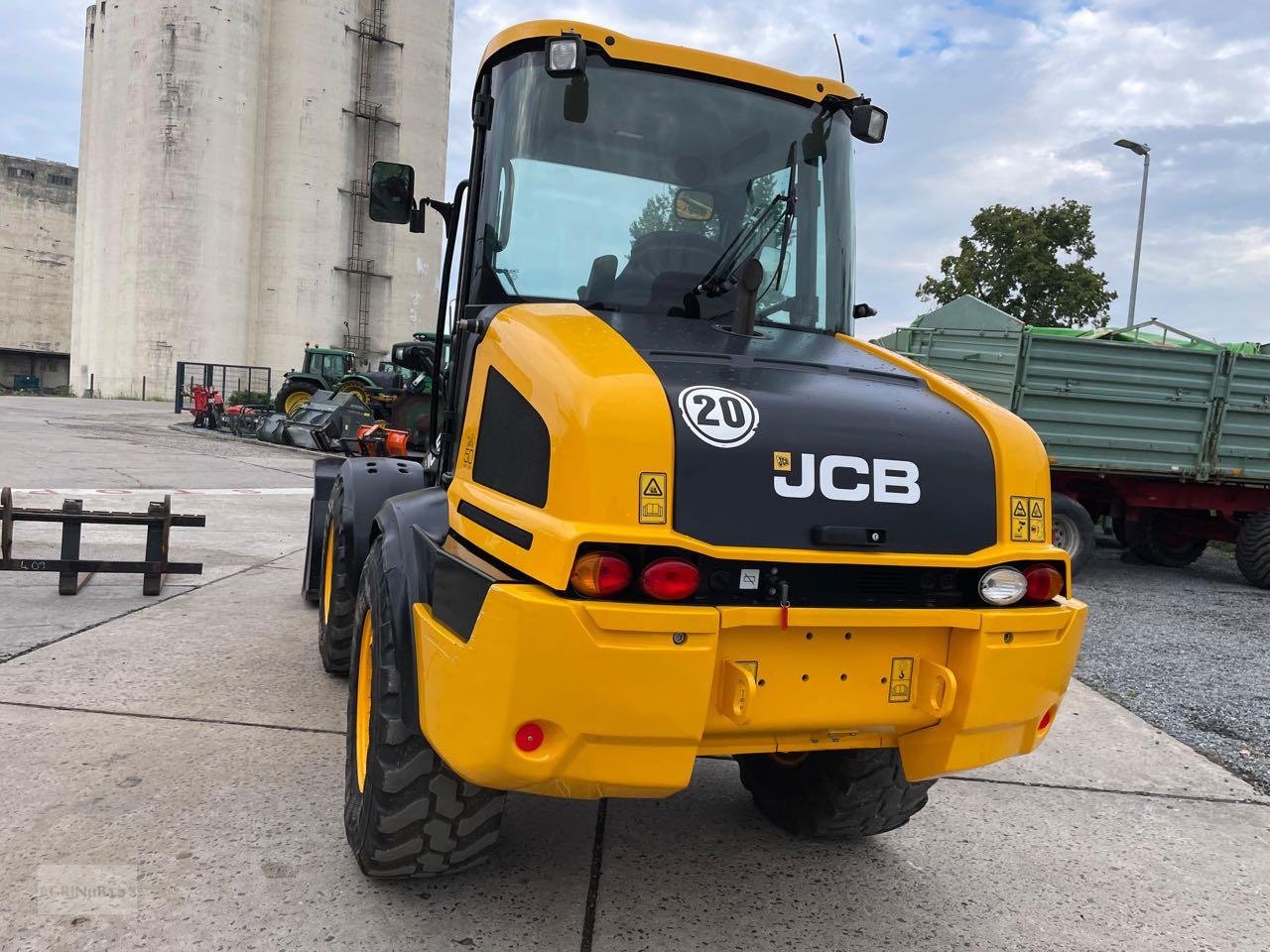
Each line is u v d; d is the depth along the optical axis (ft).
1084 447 32.58
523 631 7.43
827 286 11.98
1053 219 82.64
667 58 11.38
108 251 158.61
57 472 46.65
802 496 8.16
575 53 10.69
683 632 7.55
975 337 33.63
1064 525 33.55
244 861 10.31
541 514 7.89
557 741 7.63
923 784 10.97
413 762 8.99
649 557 7.64
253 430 82.23
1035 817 13.19
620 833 11.84
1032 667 8.70
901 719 8.68
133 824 10.99
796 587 8.16
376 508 15.47
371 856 9.35
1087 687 19.92
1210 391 32.96
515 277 10.91
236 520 35.60
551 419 8.05
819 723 8.41
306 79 154.92
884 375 10.09
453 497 9.69
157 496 39.68
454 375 11.40
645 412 7.88
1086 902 10.81
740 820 12.45
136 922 9.05
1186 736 17.07
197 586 23.89
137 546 28.14
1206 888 11.35
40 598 21.76
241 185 154.20
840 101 12.16
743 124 11.60
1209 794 14.34
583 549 7.54
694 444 7.94
